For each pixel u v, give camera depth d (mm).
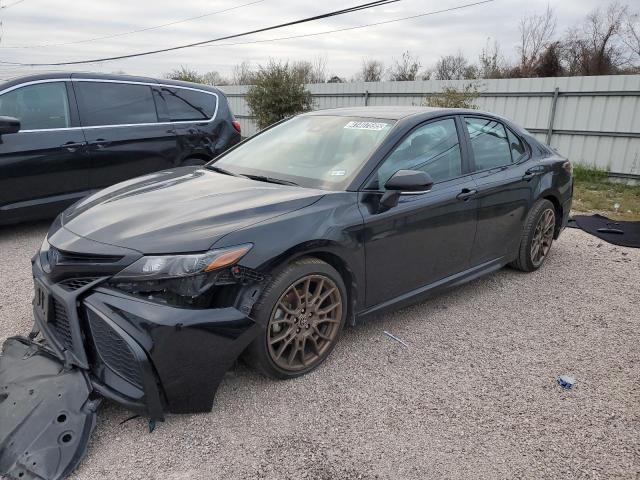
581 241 6250
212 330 2469
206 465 2285
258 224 2703
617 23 29781
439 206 3594
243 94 19984
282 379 2936
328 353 3143
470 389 2955
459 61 35344
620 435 2584
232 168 3807
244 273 2578
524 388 2986
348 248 3039
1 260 4926
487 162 4219
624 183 11500
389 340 3520
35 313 2922
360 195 3174
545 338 3627
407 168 3514
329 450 2410
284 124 4312
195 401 2531
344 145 3580
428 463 2352
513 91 12898
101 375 2477
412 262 3525
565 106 12164
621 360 3346
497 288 4562
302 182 3348
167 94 6590
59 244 2717
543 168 4746
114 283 2477
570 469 2340
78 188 5797
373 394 2865
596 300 4344
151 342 2350
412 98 14812
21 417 2279
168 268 2416
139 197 3154
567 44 31375
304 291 2906
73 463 2184
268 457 2350
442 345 3473
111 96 6062
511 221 4434
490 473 2301
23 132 5344
